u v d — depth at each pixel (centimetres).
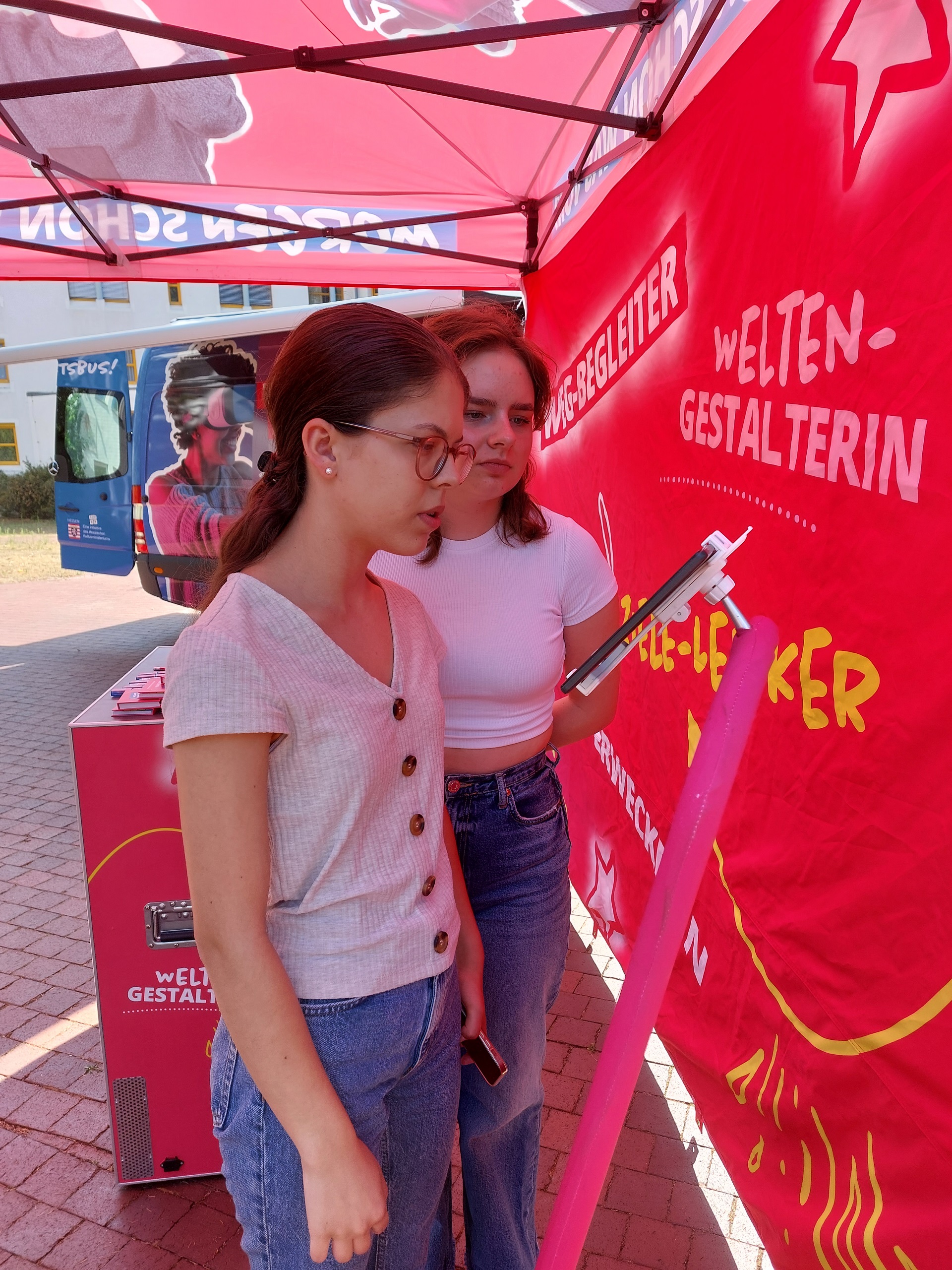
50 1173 238
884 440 134
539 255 393
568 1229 109
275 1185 112
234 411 761
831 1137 158
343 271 475
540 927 166
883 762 139
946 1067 127
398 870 115
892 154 128
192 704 96
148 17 224
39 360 502
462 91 212
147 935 215
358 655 113
